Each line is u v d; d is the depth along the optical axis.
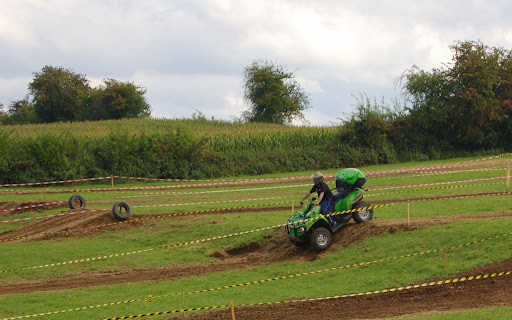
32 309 15.52
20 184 43.47
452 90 54.69
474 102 52.66
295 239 19.61
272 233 22.14
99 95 96.31
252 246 21.86
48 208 32.53
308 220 19.25
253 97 90.81
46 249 23.48
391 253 17.28
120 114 96.25
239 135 56.66
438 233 17.72
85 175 46.62
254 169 49.81
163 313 13.37
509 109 54.03
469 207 22.61
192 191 38.41
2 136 45.62
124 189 40.62
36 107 102.06
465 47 53.94
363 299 14.08
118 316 14.23
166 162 48.12
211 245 22.45
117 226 26.75
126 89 96.25
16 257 22.44
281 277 17.19
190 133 51.44
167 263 20.84
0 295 17.42
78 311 15.04
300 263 18.58
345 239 19.53
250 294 15.70
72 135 50.66
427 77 55.69
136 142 49.03
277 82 89.69
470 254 15.65
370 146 53.25
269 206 28.69
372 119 53.28
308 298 14.61
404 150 54.28
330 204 19.89
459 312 11.71
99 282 18.81
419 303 13.20
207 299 15.52
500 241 15.96
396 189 31.39
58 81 101.62
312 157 52.06
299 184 39.50
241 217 25.56
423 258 16.31
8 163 44.91
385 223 19.91
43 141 46.88
